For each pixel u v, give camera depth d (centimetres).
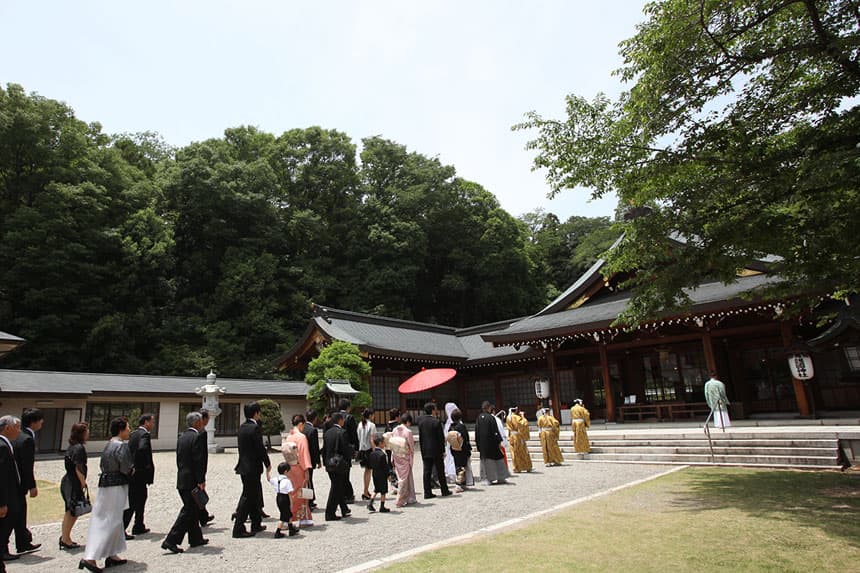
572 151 937
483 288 4472
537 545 586
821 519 651
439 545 611
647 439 1391
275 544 669
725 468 1112
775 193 762
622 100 934
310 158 4656
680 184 880
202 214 3781
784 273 830
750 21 817
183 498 667
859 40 675
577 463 1341
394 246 4194
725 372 1869
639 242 910
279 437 2498
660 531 630
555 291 5053
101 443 2186
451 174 4762
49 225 2984
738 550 541
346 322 2419
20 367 2841
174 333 3338
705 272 868
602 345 1847
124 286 3250
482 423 1113
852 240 708
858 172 668
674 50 813
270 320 3541
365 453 983
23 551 677
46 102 3350
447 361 2409
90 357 3075
